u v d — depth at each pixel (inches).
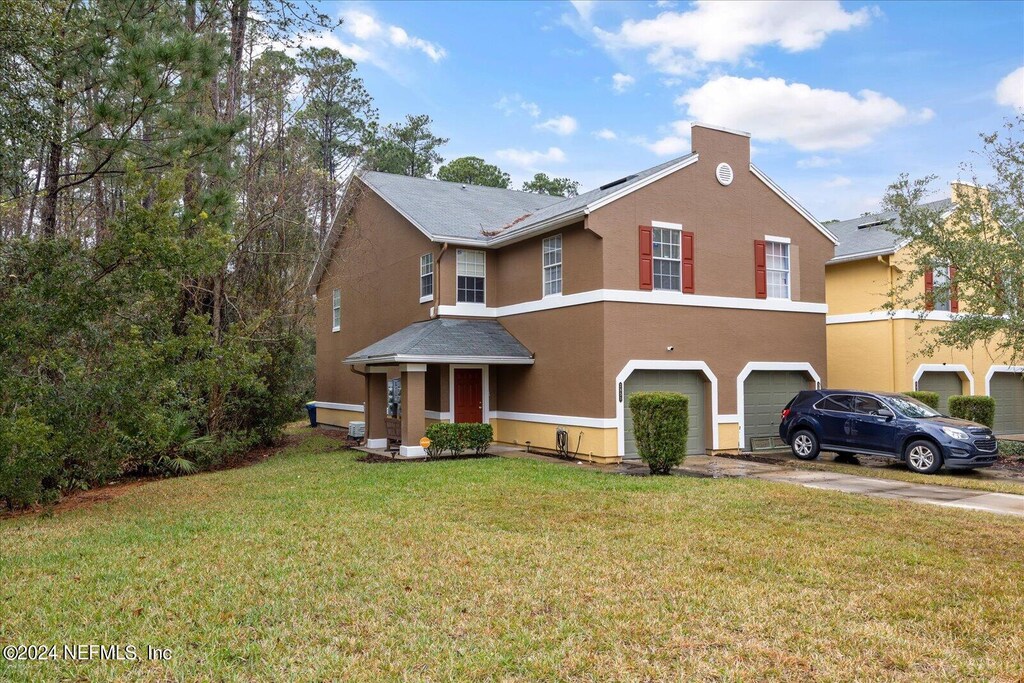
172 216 454.6
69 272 404.2
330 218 982.4
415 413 641.0
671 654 191.2
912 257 704.4
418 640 200.4
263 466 621.6
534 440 681.6
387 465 575.2
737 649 194.2
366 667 183.6
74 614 224.2
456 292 730.2
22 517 417.1
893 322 767.1
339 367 1002.1
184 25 574.2
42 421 399.9
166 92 460.1
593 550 295.6
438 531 331.0
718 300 658.2
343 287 990.4
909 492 447.8
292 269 887.7
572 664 184.5
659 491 437.4
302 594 240.5
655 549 297.0
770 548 297.9
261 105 965.2
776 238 701.3
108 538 333.1
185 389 628.1
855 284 815.7
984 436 522.0
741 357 669.9
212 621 216.2
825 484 481.7
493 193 944.9
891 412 562.6
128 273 419.8
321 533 327.9
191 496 462.0
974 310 626.8
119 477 587.8
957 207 660.7
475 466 558.6
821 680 175.6
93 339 434.3
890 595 237.6
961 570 267.3
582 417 613.9
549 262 671.1
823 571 265.4
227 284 763.4
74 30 442.0
